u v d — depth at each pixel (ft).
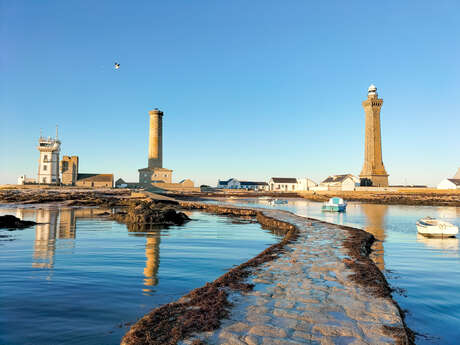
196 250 58.44
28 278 37.70
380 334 20.72
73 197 232.73
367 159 426.51
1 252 53.52
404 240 77.71
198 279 38.68
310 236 67.56
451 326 26.73
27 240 66.08
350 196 349.82
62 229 84.33
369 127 423.64
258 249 61.77
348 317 23.53
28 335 22.99
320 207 226.38
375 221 128.88
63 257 49.96
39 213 132.36
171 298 31.37
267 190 504.84
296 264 40.81
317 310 24.82
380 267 48.34
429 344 23.39
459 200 288.30
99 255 51.85
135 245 62.23
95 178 386.11
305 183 478.59
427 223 91.97
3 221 87.04
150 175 399.03
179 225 101.76
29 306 28.73
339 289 30.37
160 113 424.05
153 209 111.86
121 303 29.81
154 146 419.33
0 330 23.76
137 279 38.09
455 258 55.83
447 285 38.60
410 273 44.62
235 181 528.22
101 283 36.11
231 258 52.08
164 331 20.52
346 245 55.67
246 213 148.97
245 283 32.17
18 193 281.33
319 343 19.22
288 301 26.84
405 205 258.78
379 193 375.25
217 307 24.84
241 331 20.67
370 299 27.58
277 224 98.02
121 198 250.37
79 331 23.75
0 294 31.94
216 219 126.52
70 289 33.78
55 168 370.32
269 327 21.42
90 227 89.81
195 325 21.35
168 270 42.80
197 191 415.23
